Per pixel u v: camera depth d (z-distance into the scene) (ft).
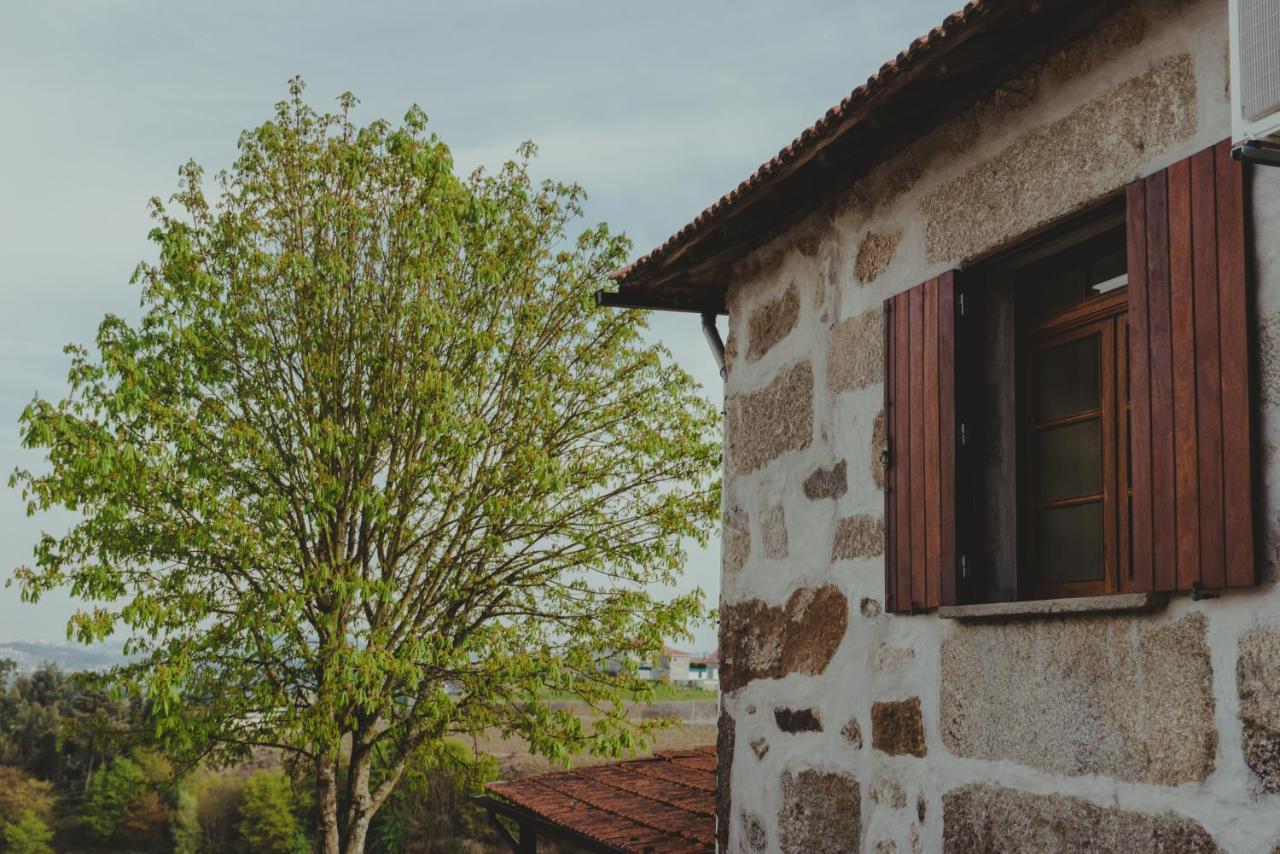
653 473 51.78
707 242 17.90
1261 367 9.37
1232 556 9.37
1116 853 10.40
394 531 46.19
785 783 16.11
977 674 12.44
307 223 48.26
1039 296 13.28
